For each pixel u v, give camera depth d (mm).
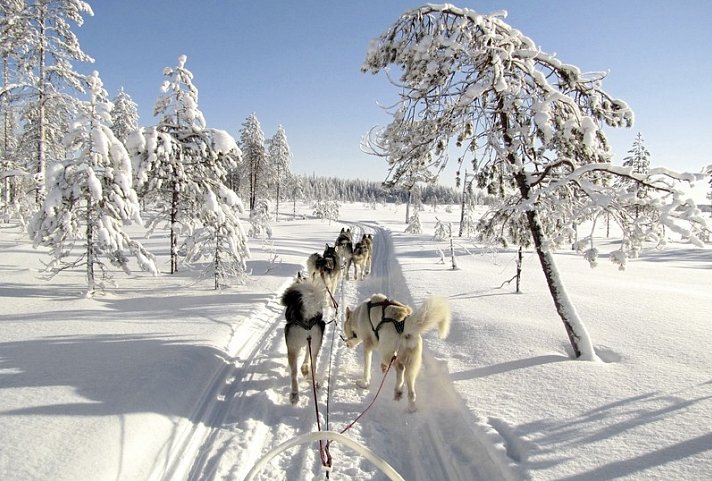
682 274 17609
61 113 19516
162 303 10242
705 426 4133
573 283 14102
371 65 7297
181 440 4430
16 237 20656
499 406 4898
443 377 6129
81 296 10328
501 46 6566
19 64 17734
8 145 29672
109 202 10609
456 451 4344
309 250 25016
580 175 6191
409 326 5297
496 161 7184
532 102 6258
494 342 7293
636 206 5691
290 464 4258
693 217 5039
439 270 17312
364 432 4910
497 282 14320
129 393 4828
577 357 6434
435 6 6676
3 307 8938
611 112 6773
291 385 5746
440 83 6566
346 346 7953
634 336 7379
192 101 14227
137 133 12508
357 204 132875
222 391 5781
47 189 10133
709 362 5969
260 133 50062
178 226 14781
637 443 3918
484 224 8102
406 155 7055
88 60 18719
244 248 13062
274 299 11180
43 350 6211
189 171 14078
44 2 17750
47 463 3484
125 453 3840
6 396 4602
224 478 3932
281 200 94625
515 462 3750
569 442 4004
